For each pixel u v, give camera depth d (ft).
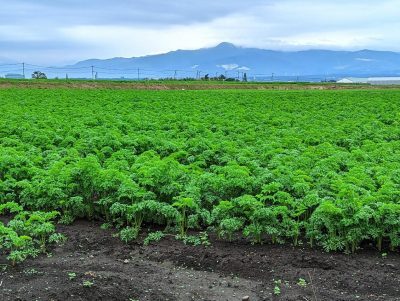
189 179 46.75
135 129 86.53
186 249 38.37
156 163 47.60
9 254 36.42
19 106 123.85
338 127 87.56
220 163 62.13
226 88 291.17
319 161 54.19
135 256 37.40
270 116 111.45
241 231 42.57
